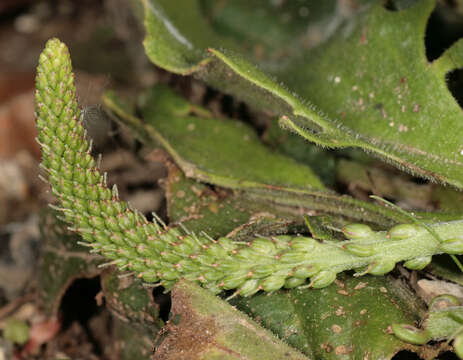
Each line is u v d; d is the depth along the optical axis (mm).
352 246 143
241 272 144
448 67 162
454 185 156
